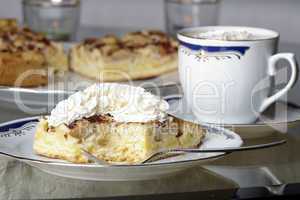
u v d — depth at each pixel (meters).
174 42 0.97
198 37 0.64
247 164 0.56
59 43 1.00
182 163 0.51
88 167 0.50
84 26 1.35
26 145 0.56
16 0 1.52
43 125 0.55
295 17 1.49
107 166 0.50
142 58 0.90
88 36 1.18
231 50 0.62
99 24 1.51
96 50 0.90
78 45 0.97
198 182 0.52
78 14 1.13
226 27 0.69
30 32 0.98
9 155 0.53
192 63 0.63
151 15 1.51
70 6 1.11
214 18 1.13
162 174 0.52
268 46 0.62
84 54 0.91
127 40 0.97
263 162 0.56
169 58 0.91
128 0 1.50
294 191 0.51
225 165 0.55
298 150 0.59
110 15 1.50
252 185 0.52
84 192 0.50
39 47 0.93
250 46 0.62
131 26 1.51
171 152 0.54
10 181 0.51
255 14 1.49
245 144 0.59
